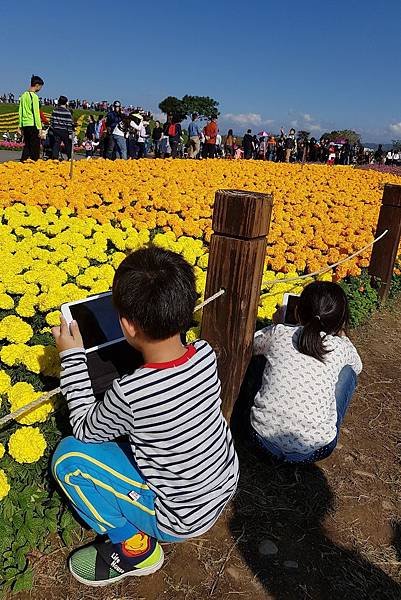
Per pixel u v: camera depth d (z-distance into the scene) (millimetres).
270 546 2725
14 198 6410
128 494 2246
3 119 51438
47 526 2529
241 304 2986
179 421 2035
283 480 3180
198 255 5539
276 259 5688
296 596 2479
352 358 3275
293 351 3057
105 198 6910
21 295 4023
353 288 5887
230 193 2922
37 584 2363
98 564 2365
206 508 2197
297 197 8875
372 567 2684
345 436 3717
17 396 2811
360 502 3109
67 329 2412
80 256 4691
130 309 1990
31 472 2721
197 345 2213
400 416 4062
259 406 3084
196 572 2539
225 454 2240
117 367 2662
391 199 5957
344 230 7121
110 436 2158
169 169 10258
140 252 2111
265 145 23766
